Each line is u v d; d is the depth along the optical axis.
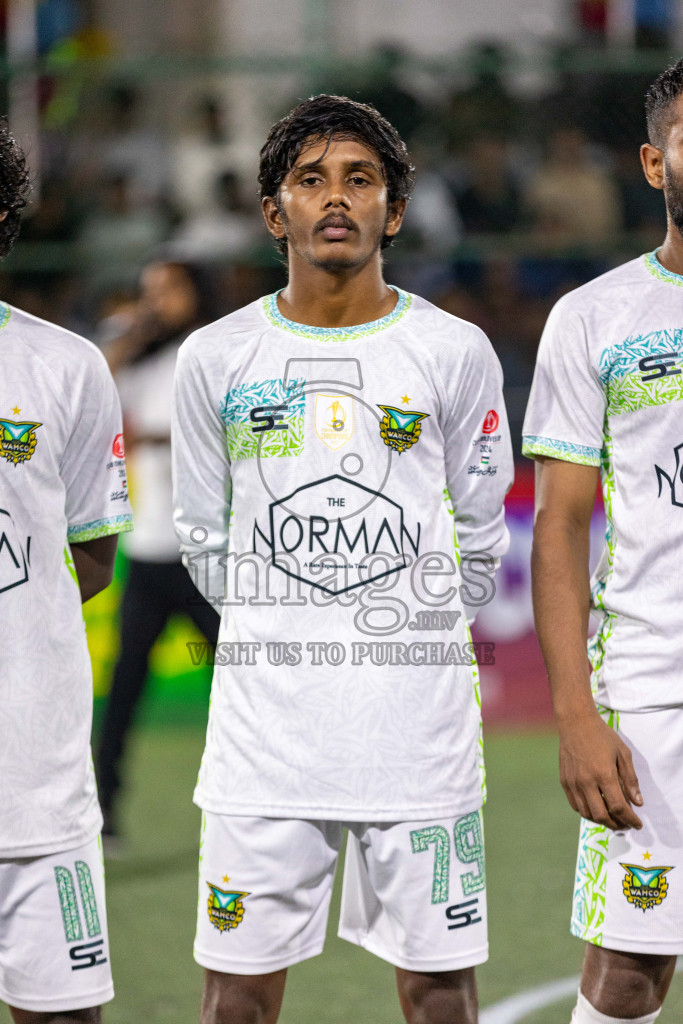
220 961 7.71
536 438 8.27
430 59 21.25
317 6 22.45
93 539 8.37
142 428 15.22
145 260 22.00
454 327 7.94
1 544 7.45
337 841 7.79
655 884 7.86
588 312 8.10
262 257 20.94
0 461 7.50
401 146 8.04
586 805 7.72
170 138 24.17
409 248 21.44
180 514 8.27
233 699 7.72
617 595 8.06
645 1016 8.12
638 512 7.95
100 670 18.98
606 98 22.56
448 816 7.64
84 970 7.65
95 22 27.78
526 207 22.88
